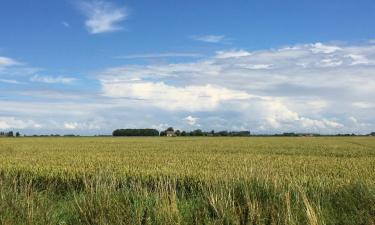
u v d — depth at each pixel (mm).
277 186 10461
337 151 42500
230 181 10992
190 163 24875
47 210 9391
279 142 70500
